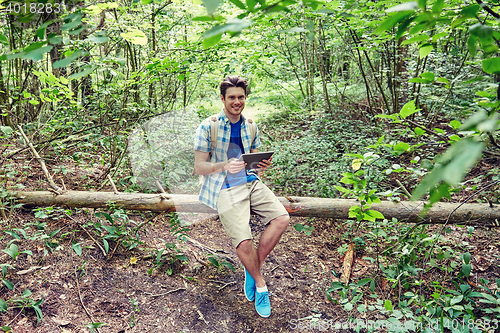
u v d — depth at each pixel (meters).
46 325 1.99
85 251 2.53
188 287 2.51
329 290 2.55
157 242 2.86
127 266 2.54
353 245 2.97
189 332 2.18
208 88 5.54
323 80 5.30
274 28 3.85
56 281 2.26
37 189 2.98
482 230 2.98
